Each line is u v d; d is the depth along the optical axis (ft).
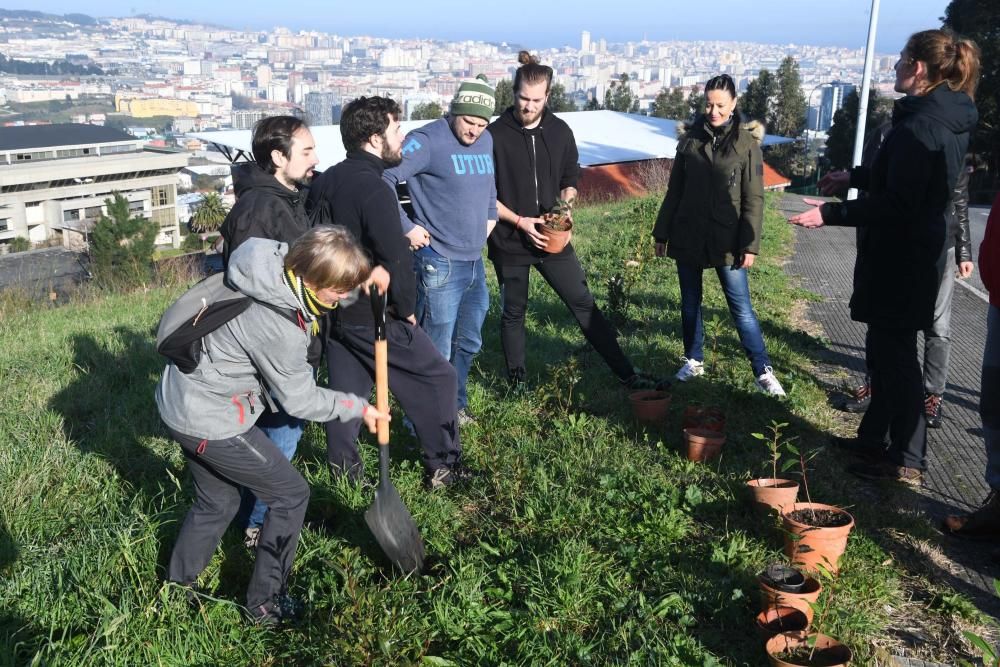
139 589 10.40
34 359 20.26
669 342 22.41
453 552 11.87
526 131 16.87
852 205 13.73
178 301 9.48
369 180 12.36
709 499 13.41
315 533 12.10
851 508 13.41
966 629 10.46
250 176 11.35
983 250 12.69
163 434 15.61
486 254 37.24
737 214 17.70
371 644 9.09
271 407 10.12
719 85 17.13
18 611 10.12
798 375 20.34
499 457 14.06
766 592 10.09
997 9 153.89
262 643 9.86
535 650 9.70
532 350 21.27
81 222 295.07
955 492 14.30
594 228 46.14
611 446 15.39
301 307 9.23
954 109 13.34
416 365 13.24
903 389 14.33
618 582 11.07
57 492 13.15
